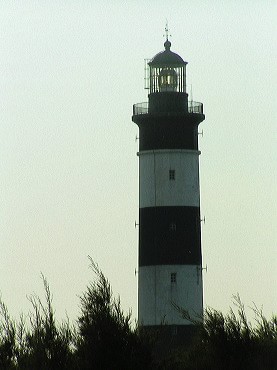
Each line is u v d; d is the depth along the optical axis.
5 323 138.12
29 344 137.25
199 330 144.25
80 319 135.62
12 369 135.12
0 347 136.50
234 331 137.75
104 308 135.88
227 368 135.50
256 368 134.88
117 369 132.38
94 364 132.38
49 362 133.38
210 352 137.12
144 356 133.50
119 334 133.88
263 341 137.00
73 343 136.00
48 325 136.38
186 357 141.50
